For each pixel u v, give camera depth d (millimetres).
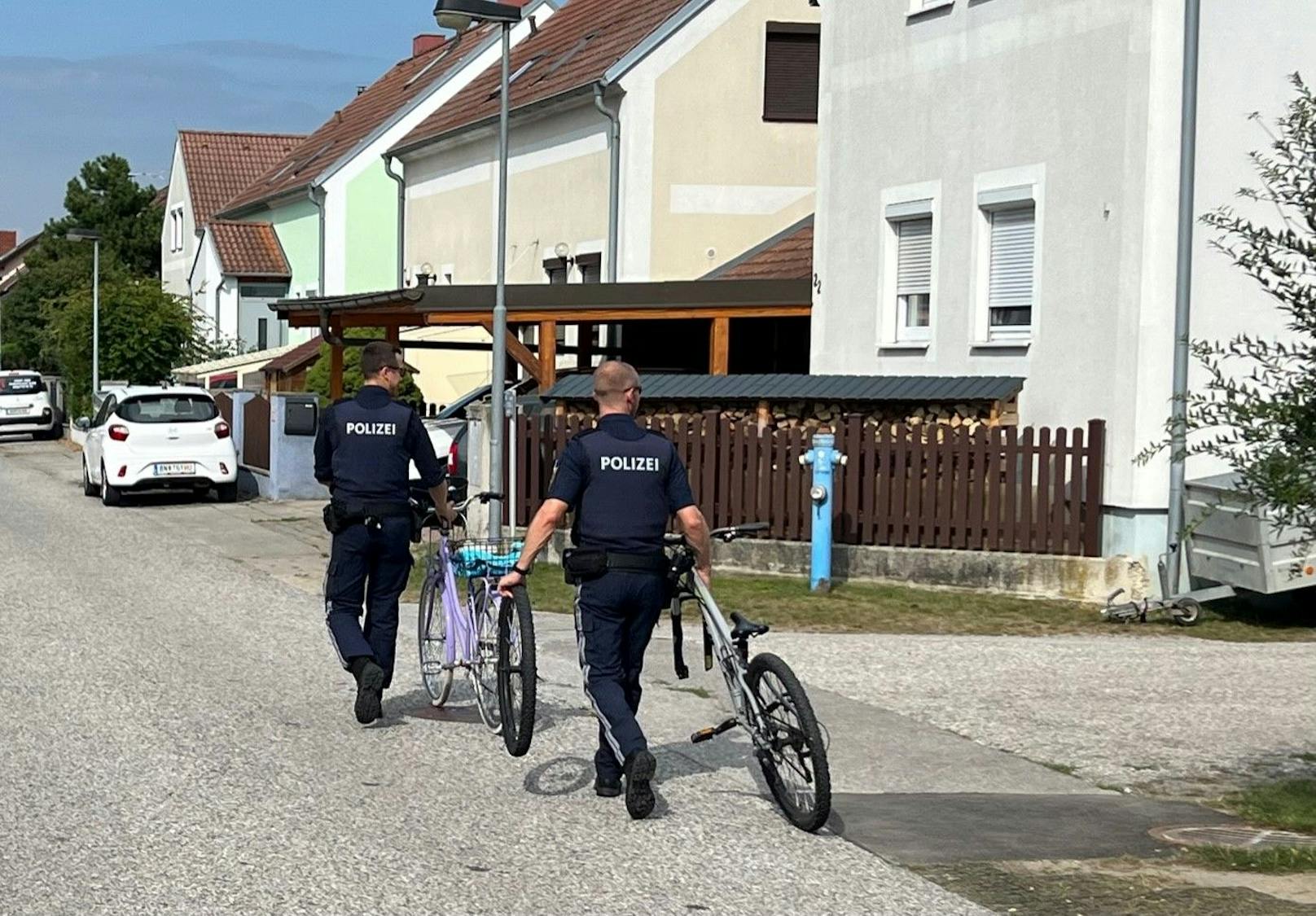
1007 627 13445
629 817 7148
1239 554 13328
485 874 6215
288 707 9438
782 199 27109
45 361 65125
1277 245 7184
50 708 9242
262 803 7195
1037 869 6461
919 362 17766
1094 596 14641
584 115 28141
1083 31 15109
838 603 14414
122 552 18156
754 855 6594
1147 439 14406
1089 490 14719
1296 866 6551
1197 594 13773
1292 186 7258
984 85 16578
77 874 6062
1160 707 10062
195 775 7680
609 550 7207
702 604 7418
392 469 8969
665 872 6316
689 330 26094
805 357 24234
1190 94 14219
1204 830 7152
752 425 16000
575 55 30562
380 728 8898
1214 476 14102
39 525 21156
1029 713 9789
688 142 26688
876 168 18531
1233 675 11234
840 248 19266
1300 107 7168
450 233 34938
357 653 8734
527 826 6945
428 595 9500
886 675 11039
